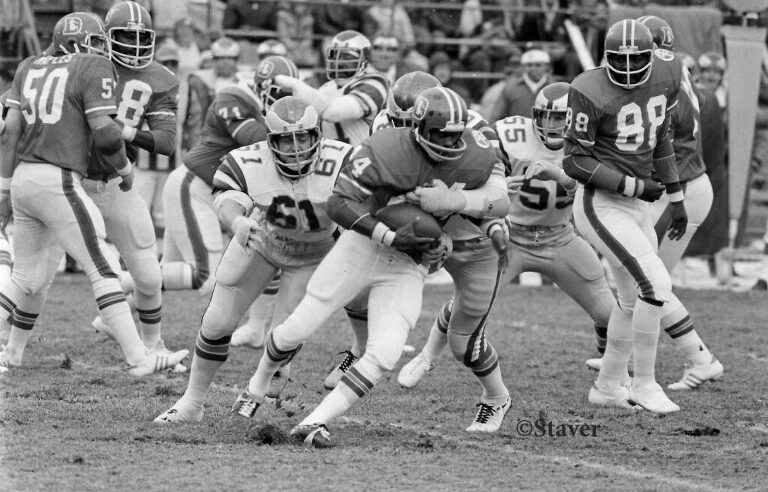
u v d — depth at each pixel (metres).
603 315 24.92
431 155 18.03
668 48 24.61
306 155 19.00
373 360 18.62
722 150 40.97
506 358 28.36
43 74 23.36
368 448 18.89
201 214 30.02
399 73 43.84
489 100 45.78
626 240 22.11
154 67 25.59
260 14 45.84
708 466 18.23
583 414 22.39
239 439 19.16
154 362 24.50
